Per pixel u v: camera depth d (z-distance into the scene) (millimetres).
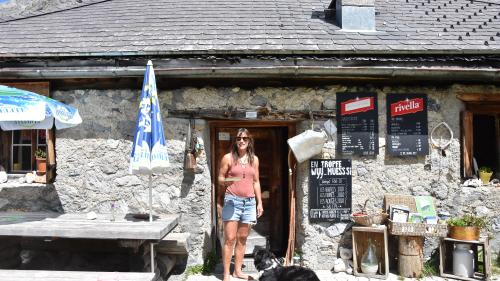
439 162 4945
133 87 4938
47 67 4797
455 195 4938
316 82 4910
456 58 4734
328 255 4879
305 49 4691
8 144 5238
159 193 4879
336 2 5875
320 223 4902
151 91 3889
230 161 4312
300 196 4961
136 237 3621
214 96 4891
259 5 6543
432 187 4938
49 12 6516
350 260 4828
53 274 3482
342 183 4902
